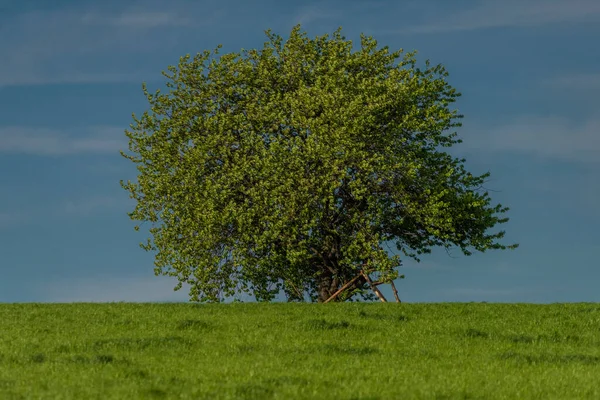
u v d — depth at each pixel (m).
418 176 65.62
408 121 64.00
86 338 35.78
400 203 64.88
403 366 29.48
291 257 62.56
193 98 69.00
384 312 45.38
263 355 31.78
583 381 27.00
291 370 27.94
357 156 61.56
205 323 40.31
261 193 62.41
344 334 38.59
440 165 69.06
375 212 63.97
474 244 69.00
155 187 66.69
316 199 61.66
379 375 27.14
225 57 70.19
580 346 37.00
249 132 66.50
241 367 28.44
